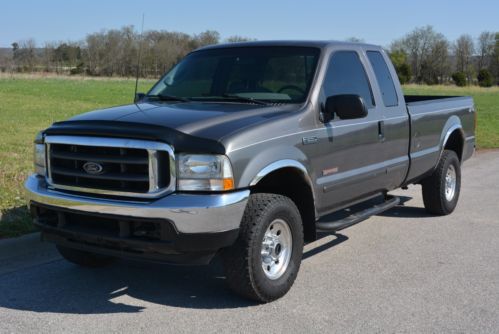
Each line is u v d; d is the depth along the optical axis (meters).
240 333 4.27
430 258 6.20
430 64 89.38
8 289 5.12
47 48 68.94
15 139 14.59
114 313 4.62
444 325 4.45
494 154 15.57
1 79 55.38
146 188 4.29
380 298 5.00
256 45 5.98
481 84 84.00
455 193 8.30
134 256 4.40
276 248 4.88
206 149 4.25
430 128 7.35
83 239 4.55
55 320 4.47
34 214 4.88
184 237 4.20
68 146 4.64
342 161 5.55
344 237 7.01
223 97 5.54
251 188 4.86
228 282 4.67
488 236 7.11
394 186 6.76
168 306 4.78
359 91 5.98
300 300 4.93
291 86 5.41
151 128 4.34
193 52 6.38
